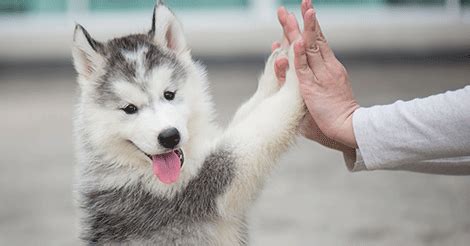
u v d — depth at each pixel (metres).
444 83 4.67
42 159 3.54
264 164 1.76
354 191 2.97
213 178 1.77
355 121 1.61
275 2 5.51
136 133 1.76
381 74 5.07
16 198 3.00
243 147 1.76
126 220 1.79
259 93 1.84
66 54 5.50
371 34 5.34
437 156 1.58
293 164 3.39
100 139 1.80
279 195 2.95
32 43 5.43
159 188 1.78
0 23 5.46
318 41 1.66
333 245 2.47
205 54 5.45
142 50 1.83
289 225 2.62
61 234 2.62
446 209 2.72
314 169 3.30
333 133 1.65
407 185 3.05
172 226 1.78
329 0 5.48
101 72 1.83
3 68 5.57
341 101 1.65
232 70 5.38
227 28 5.35
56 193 3.06
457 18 5.34
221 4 5.54
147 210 1.79
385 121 1.59
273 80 1.82
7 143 3.84
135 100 1.78
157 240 1.78
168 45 1.88
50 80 5.41
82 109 1.83
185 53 1.87
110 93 1.80
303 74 1.66
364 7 5.48
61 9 5.52
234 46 5.40
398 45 5.39
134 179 1.79
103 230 1.80
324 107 1.65
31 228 2.67
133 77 1.79
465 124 1.54
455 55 5.36
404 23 5.32
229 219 1.79
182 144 1.75
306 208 2.78
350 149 1.71
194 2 5.53
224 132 1.82
